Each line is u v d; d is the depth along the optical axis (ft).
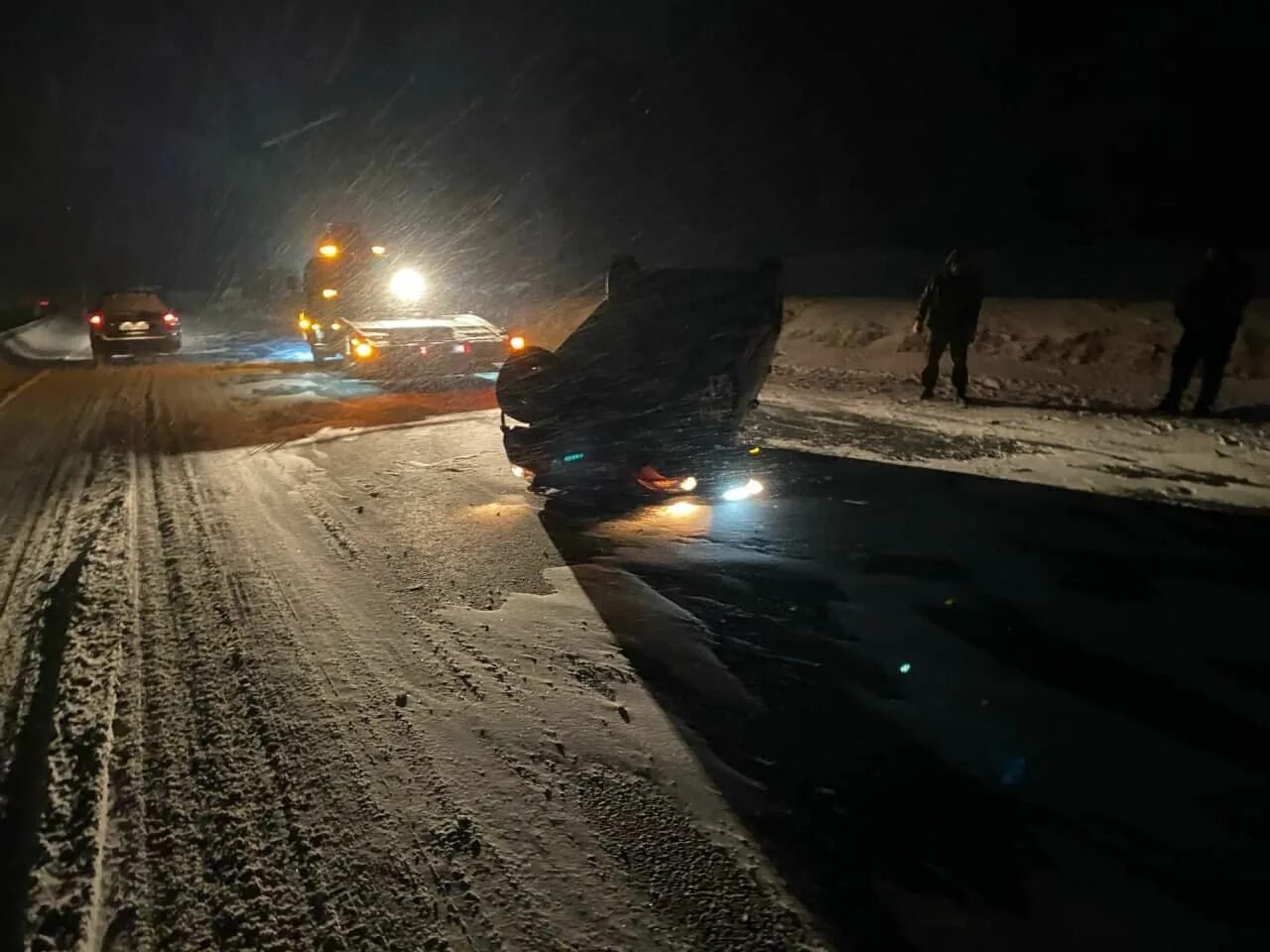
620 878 10.24
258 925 9.76
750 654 15.55
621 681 14.76
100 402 50.72
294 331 105.29
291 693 14.66
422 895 10.07
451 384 48.39
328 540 22.59
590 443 23.71
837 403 39.29
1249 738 12.69
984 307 53.21
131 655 16.15
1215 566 19.02
